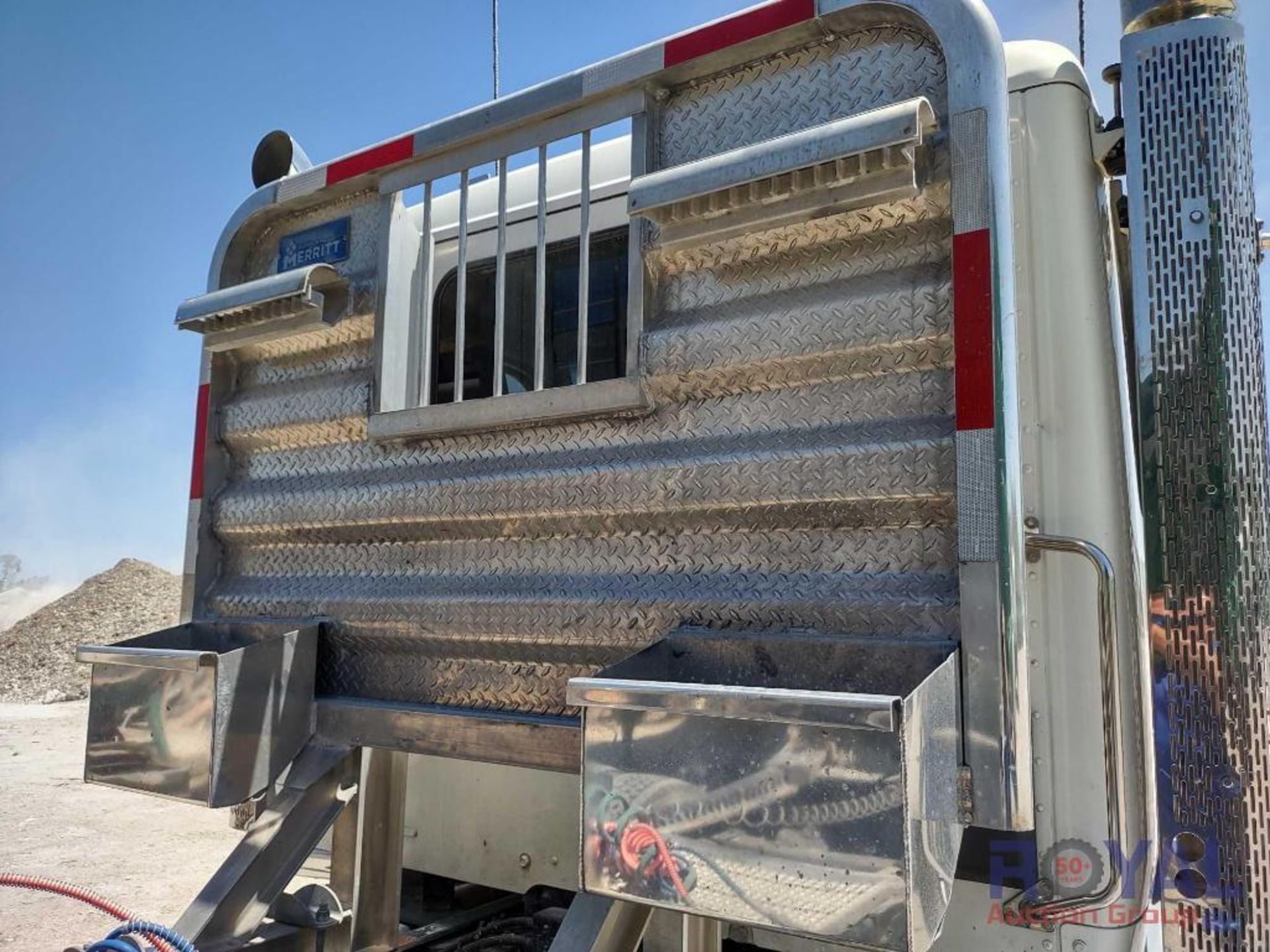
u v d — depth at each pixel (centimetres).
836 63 212
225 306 290
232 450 317
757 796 162
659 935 206
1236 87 195
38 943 367
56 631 1603
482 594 252
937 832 159
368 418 275
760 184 200
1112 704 187
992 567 174
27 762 816
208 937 233
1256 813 179
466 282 342
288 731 267
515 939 291
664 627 220
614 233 306
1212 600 186
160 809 630
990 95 186
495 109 259
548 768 229
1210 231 193
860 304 200
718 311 221
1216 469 188
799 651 199
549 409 239
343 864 269
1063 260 207
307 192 297
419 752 252
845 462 198
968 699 174
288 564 300
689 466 218
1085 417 201
